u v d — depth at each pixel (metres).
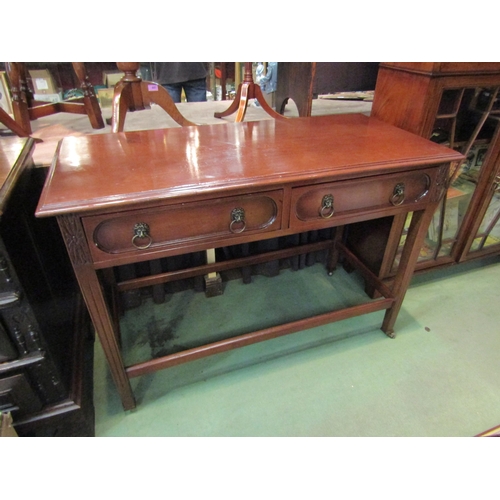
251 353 1.36
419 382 1.25
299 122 1.25
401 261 1.25
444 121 1.28
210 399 1.20
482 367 1.30
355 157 0.93
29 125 1.53
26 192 1.00
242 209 0.86
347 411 1.16
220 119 1.80
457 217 1.59
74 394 1.01
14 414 0.95
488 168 1.41
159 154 0.94
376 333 1.45
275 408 1.17
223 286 1.69
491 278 1.75
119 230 0.78
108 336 0.96
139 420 1.13
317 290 1.67
